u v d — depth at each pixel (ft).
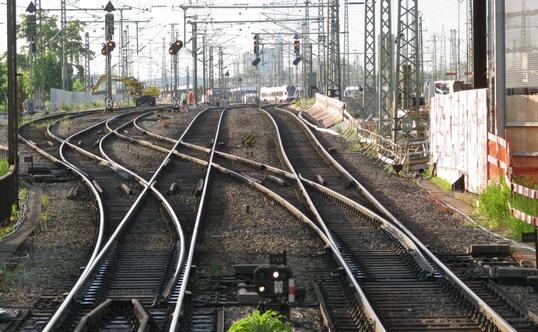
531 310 62.44
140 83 568.41
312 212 109.70
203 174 158.10
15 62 120.78
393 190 136.98
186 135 245.65
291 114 329.72
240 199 125.70
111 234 95.76
